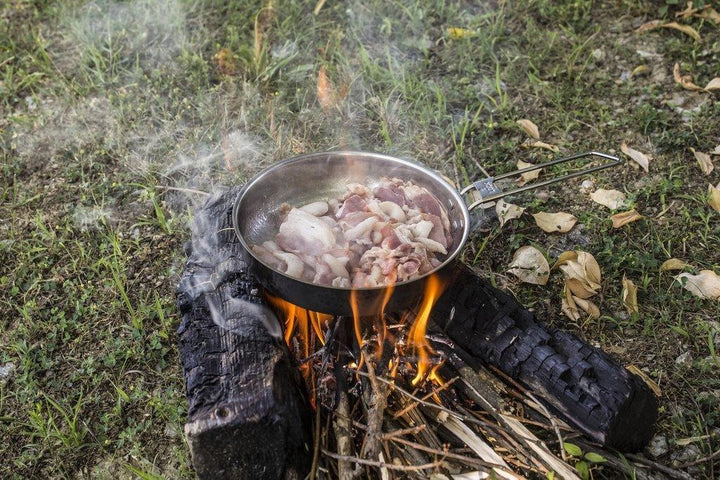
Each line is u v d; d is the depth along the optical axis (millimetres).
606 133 1037
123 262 881
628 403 620
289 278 601
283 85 1113
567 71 1133
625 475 644
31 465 700
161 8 1259
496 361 662
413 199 712
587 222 905
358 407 668
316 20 1244
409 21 1245
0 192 982
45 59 1165
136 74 1132
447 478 617
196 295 691
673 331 788
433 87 1107
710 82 1081
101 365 778
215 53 1182
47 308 839
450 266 622
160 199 964
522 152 1016
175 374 766
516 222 912
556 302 825
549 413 659
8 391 762
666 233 889
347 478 603
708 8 1197
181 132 1051
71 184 989
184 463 688
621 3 1258
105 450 710
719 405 715
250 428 580
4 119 1089
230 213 778
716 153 985
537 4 1255
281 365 627
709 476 662
